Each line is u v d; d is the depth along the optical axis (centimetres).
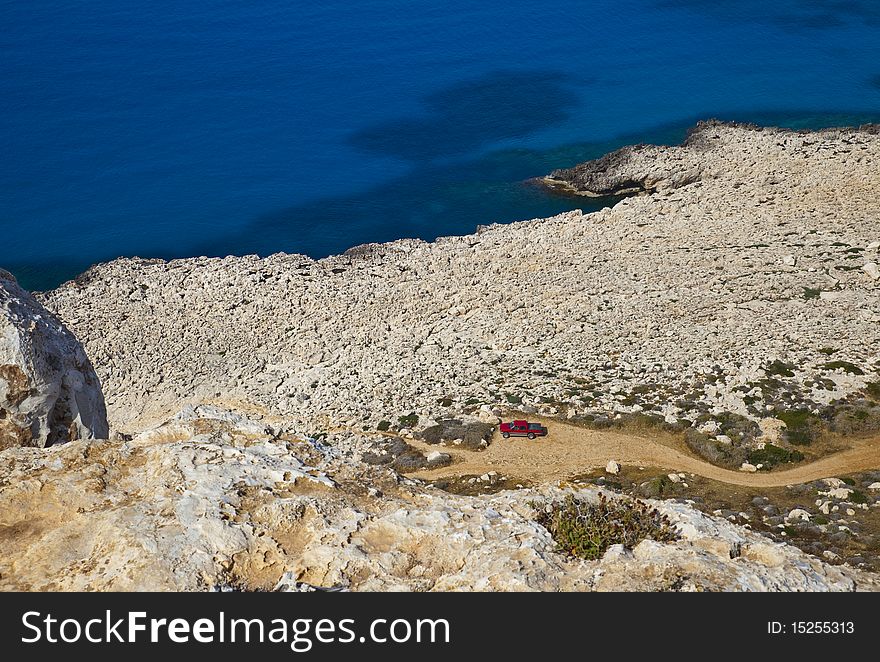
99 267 8738
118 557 1525
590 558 1641
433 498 1842
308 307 7775
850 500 3709
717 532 1786
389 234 10912
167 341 7394
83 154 13975
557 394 5378
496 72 17262
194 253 10762
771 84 16062
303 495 1744
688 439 4606
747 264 7431
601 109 14988
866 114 14400
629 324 6538
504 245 8931
